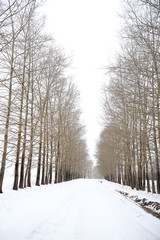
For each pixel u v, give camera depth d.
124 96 8.94
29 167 14.12
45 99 16.59
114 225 4.93
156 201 8.02
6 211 5.86
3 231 4.12
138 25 6.52
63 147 26.00
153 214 6.48
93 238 3.90
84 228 4.58
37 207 6.79
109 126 17.97
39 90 16.47
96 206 7.66
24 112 13.17
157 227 4.87
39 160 15.64
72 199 9.40
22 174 12.38
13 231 4.16
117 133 18.80
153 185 13.56
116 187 20.62
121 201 9.61
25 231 4.21
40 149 15.87
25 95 14.02
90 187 19.47
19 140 11.62
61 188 15.33
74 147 34.62
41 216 5.55
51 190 12.84
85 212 6.36
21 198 8.30
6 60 10.73
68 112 24.14
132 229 4.63
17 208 6.40
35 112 16.33
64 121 24.02
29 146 14.51
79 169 57.03
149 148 14.48
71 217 5.59
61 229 4.45
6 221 4.85
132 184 19.42
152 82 7.48
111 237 4.00
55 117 21.73
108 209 7.12
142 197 10.04
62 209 6.69
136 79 7.96
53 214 5.85
